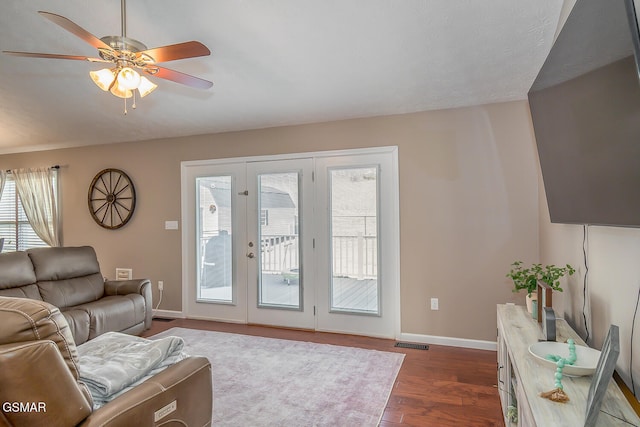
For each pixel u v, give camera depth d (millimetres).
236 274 4195
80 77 3166
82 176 4934
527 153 3154
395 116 3572
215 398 2395
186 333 3779
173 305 4477
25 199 5160
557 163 1676
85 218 4918
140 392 1251
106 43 1816
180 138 4445
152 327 4004
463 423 2100
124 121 4035
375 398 2389
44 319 1029
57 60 2883
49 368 976
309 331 3844
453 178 3365
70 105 3701
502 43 2408
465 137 3336
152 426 1235
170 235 4488
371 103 3357
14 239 5379
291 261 3967
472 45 2445
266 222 4078
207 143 4328
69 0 2154
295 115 3695
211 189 4320
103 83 2049
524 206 3158
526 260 3148
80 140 4711
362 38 2432
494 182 3242
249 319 4137
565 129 1508
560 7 2070
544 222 2934
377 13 2188
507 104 3217
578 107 1347
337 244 3785
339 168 3768
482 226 3271
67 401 1000
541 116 1820
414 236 3482
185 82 2289
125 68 1971
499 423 2098
